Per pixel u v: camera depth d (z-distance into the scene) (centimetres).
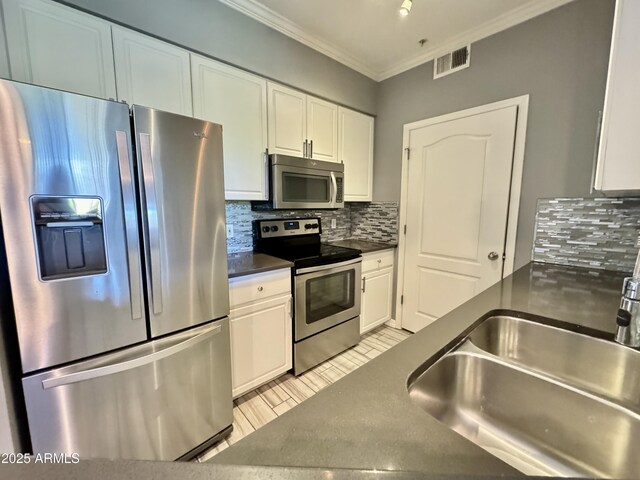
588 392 66
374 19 196
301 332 207
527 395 72
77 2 128
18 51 118
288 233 246
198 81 170
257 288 180
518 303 114
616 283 143
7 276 97
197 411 141
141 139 114
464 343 86
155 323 124
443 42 225
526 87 191
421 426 48
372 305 269
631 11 94
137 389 120
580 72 170
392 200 283
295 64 214
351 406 52
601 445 64
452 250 240
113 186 109
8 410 98
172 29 156
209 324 144
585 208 174
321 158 243
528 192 196
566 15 173
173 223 126
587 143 171
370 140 287
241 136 192
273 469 35
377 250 262
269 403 183
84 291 106
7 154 89
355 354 243
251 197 201
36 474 33
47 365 101
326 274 218
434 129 243
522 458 69
